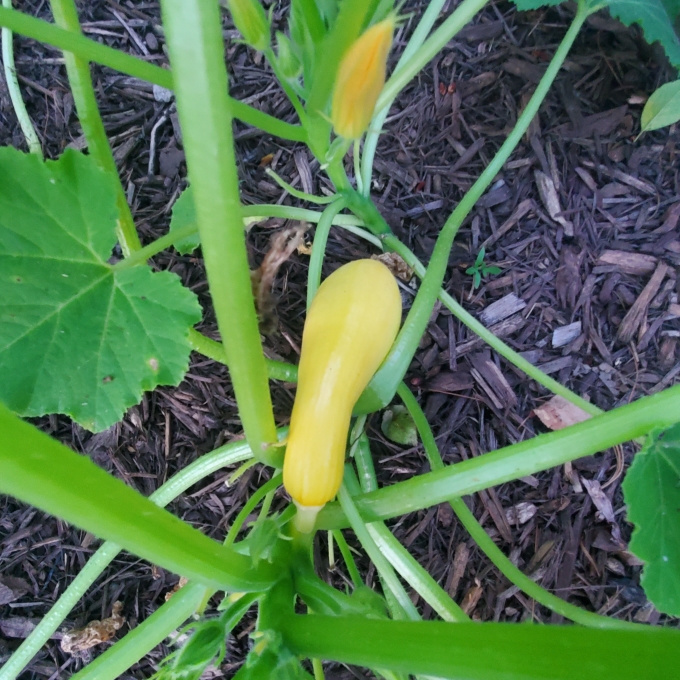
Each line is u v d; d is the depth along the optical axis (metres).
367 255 0.65
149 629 0.43
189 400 0.64
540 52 0.69
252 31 0.35
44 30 0.36
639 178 0.68
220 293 0.30
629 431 0.35
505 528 0.63
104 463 0.64
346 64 0.31
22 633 0.62
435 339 0.65
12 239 0.38
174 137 0.68
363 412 0.45
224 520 0.63
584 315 0.66
